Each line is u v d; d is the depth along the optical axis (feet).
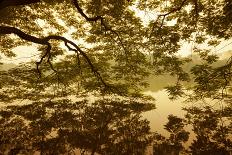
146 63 43.45
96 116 35.32
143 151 27.27
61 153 27.71
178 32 37.42
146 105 41.47
